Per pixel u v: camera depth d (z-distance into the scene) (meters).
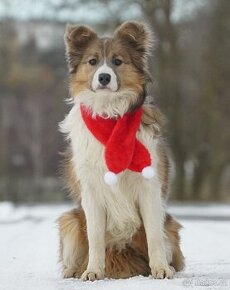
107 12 34.41
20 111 63.34
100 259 8.47
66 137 9.06
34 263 10.11
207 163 41.78
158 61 37.47
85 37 8.95
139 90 8.70
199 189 42.28
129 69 8.73
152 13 35.22
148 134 8.55
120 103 8.60
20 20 40.88
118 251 8.84
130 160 8.38
